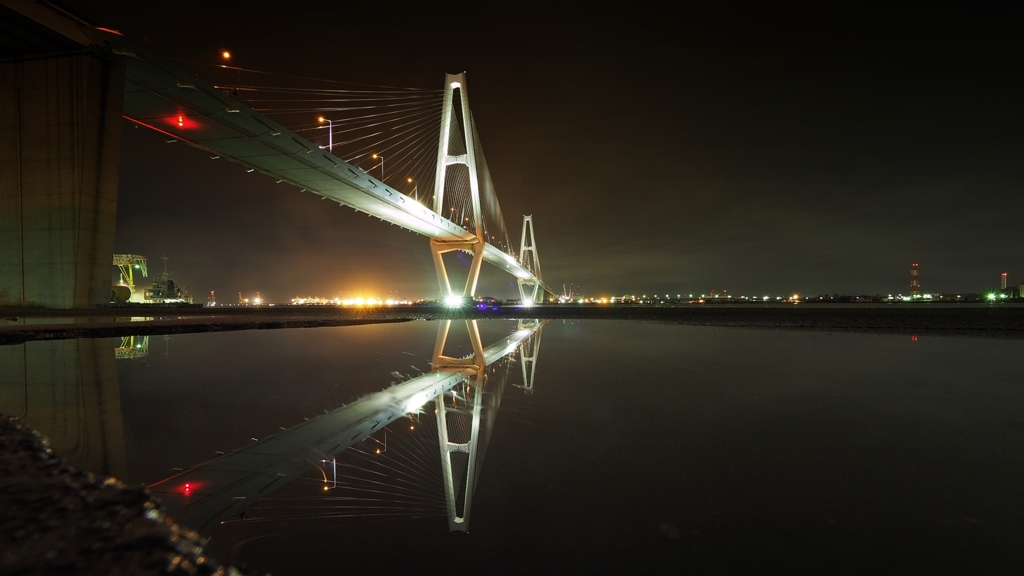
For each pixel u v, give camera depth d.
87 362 9.50
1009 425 5.34
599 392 7.31
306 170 35.84
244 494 3.61
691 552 2.72
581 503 3.42
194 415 5.80
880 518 3.11
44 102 21.05
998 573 2.46
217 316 28.19
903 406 6.26
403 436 5.11
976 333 20.52
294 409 6.34
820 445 4.65
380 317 33.44
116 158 22.23
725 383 8.02
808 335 19.44
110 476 3.81
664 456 4.38
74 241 20.64
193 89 24.55
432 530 3.06
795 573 2.47
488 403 6.62
